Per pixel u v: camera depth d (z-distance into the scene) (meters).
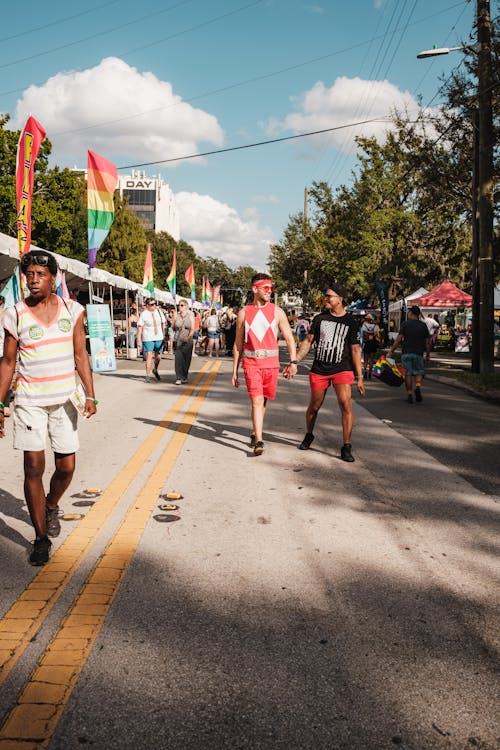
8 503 5.00
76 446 4.07
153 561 3.88
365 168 42.94
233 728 2.35
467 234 42.53
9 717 2.37
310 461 6.66
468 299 32.72
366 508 5.05
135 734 2.30
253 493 5.41
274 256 64.12
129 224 62.12
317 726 2.37
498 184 23.02
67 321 3.95
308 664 2.78
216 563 3.87
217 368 18.84
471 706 2.52
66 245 43.88
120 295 35.00
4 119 40.00
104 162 16.59
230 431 8.34
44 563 3.80
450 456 7.06
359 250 44.22
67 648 2.85
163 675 2.67
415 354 11.75
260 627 3.09
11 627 3.04
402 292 47.47
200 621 3.14
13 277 12.63
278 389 13.36
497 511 5.05
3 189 38.47
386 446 7.53
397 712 2.47
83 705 2.46
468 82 22.20
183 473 6.04
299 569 3.80
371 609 3.30
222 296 117.88
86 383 4.11
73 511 4.81
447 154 25.25
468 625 3.16
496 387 14.37
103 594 3.40
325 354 6.80
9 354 3.88
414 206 42.88
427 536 4.43
